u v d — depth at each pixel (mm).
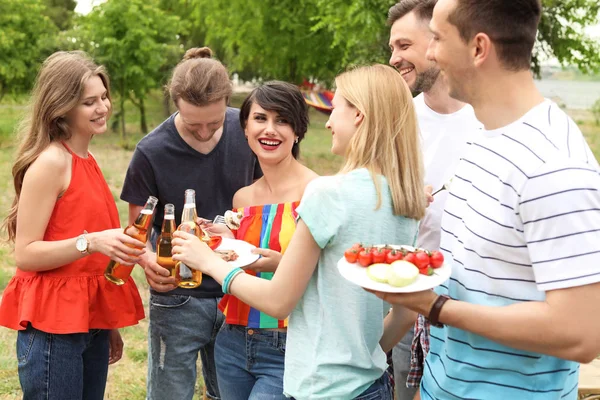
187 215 2402
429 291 1600
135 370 4375
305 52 17484
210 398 3191
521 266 1554
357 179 1848
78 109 2432
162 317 2852
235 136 2883
